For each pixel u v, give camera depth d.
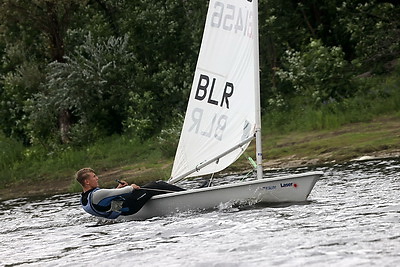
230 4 40.69
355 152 62.53
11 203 64.50
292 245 27.02
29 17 95.50
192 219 36.16
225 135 40.56
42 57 101.69
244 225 32.72
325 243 26.81
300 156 65.44
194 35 93.19
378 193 40.00
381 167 53.19
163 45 98.25
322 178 50.41
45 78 96.62
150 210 39.03
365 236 27.42
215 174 64.62
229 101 40.50
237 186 38.22
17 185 82.94
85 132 94.12
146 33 99.12
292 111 83.94
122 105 96.81
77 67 93.69
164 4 100.19
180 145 41.97
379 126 72.12
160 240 31.30
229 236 30.34
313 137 73.56
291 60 83.19
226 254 26.53
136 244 30.89
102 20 101.00
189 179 63.56
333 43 95.12
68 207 53.44
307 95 85.06
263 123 83.75
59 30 97.62
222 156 40.69
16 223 45.34
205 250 27.73
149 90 95.94
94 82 93.50
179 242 30.22
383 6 86.94
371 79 84.06
